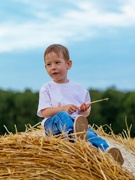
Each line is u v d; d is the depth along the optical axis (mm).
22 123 13500
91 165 5000
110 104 13633
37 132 6809
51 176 4871
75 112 6039
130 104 13516
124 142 7344
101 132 7625
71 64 6250
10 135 5211
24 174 4832
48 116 6027
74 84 6297
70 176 4898
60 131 5742
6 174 4816
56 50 6086
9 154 4898
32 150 4953
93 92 13828
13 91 13844
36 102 13656
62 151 5004
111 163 5172
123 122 13508
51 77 6168
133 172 6102
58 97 6145
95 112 13562
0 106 13539
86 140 5504
